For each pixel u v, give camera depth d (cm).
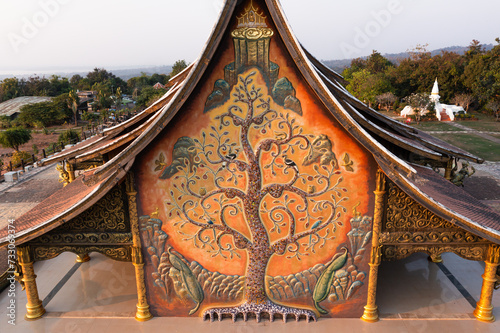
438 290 985
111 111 7019
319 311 855
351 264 822
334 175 771
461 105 5644
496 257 788
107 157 1190
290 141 759
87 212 792
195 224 804
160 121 699
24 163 2941
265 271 830
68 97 6462
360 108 1044
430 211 772
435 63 6606
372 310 846
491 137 3844
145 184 776
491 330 822
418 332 815
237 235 810
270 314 846
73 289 1013
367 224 794
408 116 5075
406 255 812
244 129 755
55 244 821
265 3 683
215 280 836
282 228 805
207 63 684
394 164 687
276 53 714
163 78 12475
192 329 827
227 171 777
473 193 2066
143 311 857
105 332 827
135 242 805
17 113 6819
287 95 736
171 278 837
